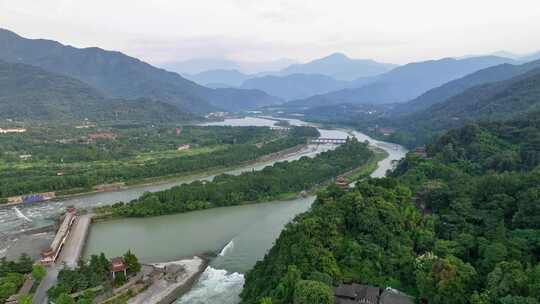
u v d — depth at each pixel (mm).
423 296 99125
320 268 111438
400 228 126750
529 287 85312
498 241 108938
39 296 126062
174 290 131500
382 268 113562
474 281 97062
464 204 136250
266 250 163125
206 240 177250
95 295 123688
